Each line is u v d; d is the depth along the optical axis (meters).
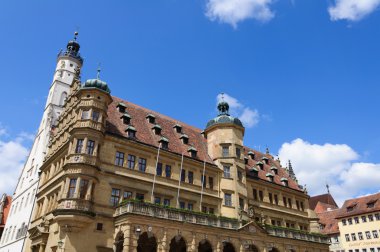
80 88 39.72
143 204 34.28
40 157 51.28
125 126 43.41
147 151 42.16
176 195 42.06
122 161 39.72
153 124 48.38
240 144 52.19
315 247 49.19
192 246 35.47
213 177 47.78
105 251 33.97
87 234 33.75
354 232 68.62
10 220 54.34
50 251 34.59
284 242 45.16
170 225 34.91
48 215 38.50
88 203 34.28
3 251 51.50
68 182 34.75
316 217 60.84
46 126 54.84
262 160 63.94
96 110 39.00
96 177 36.00
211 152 51.47
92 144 37.19
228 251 41.81
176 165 44.16
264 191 54.88
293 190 59.88
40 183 46.66
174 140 48.22
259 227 42.59
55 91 61.50
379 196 68.38
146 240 36.62
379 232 64.19
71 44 69.50
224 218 39.69
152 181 40.56
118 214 34.78
